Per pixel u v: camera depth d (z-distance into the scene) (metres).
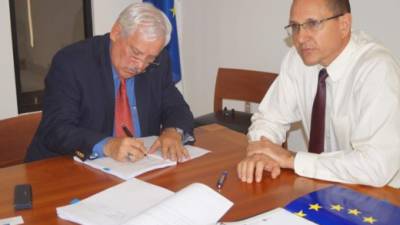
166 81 1.99
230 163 1.46
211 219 1.04
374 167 1.28
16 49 3.10
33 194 1.22
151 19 1.54
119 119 1.79
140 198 1.17
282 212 1.07
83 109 1.73
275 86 1.83
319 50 1.46
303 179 1.32
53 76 1.73
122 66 1.65
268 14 2.91
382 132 1.34
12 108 3.07
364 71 1.47
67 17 3.31
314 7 1.41
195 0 3.42
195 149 1.60
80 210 1.09
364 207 1.10
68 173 1.38
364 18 2.48
